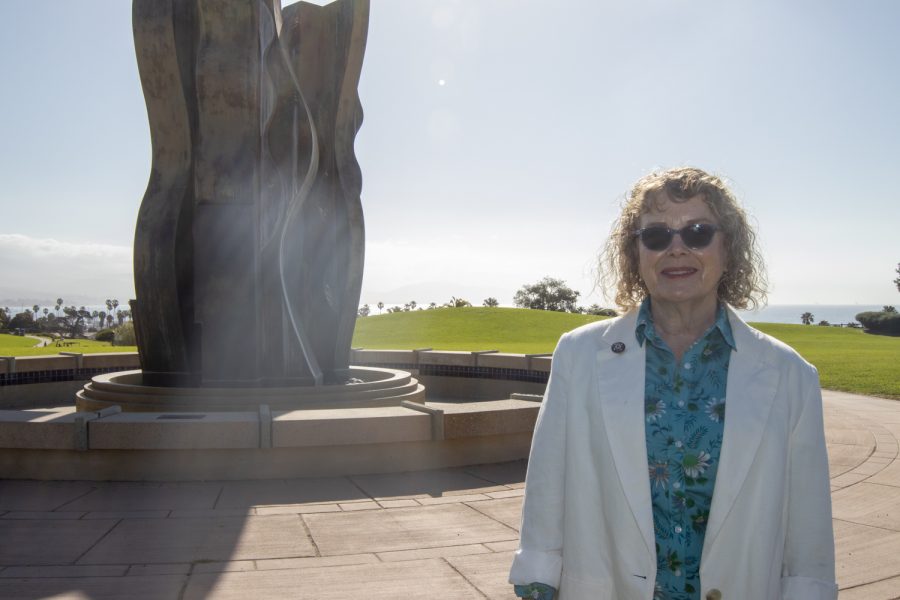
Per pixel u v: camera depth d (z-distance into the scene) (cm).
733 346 232
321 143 1163
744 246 253
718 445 222
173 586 465
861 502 706
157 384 1037
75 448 734
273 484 744
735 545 217
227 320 1004
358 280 1175
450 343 3139
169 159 1054
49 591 451
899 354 2653
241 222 1010
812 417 227
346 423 773
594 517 235
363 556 532
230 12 1012
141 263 1034
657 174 253
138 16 1027
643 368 233
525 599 237
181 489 718
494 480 782
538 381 1497
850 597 473
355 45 1130
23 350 2248
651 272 243
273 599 448
